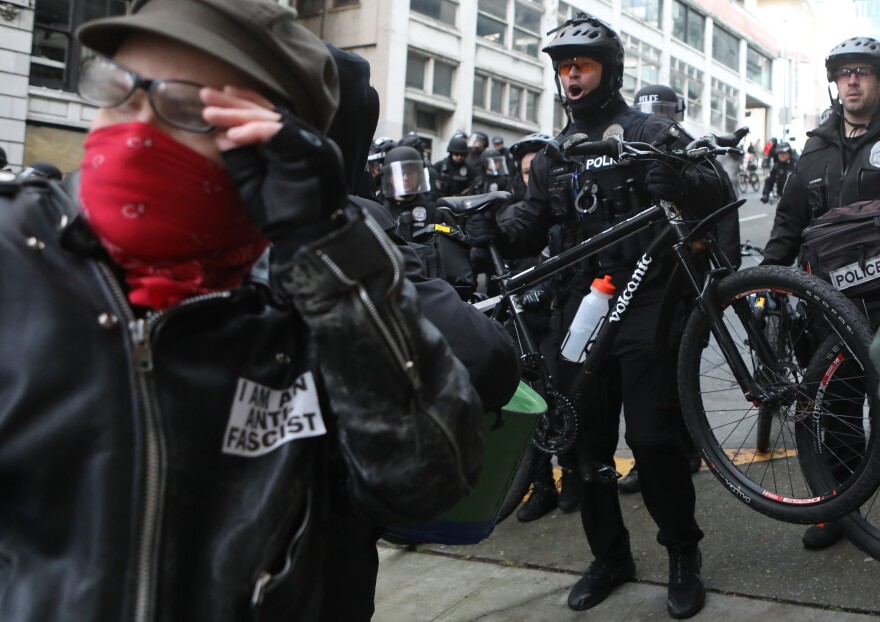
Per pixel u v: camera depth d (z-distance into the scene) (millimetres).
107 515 877
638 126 2941
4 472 888
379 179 5949
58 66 13562
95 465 882
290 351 1016
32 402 881
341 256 899
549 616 2918
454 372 1003
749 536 3240
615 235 2885
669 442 2801
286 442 985
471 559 3514
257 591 930
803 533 3186
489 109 24312
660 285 2867
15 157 12922
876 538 2559
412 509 1006
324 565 1175
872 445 2406
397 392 949
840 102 3283
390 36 20953
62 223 911
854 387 2600
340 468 1063
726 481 2711
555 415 3010
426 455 973
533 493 3910
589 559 3361
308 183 876
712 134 2818
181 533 908
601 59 2988
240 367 971
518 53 25031
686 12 35125
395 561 3590
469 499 1710
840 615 2590
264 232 907
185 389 926
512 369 1400
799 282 2514
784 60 47812
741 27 40438
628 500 3949
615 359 2980
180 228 916
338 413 978
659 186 2723
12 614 875
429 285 1367
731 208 2633
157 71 916
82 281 918
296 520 989
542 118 26250
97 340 903
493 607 3035
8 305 901
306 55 958
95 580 868
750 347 2729
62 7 13508
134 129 888
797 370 2684
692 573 2811
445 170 10250
